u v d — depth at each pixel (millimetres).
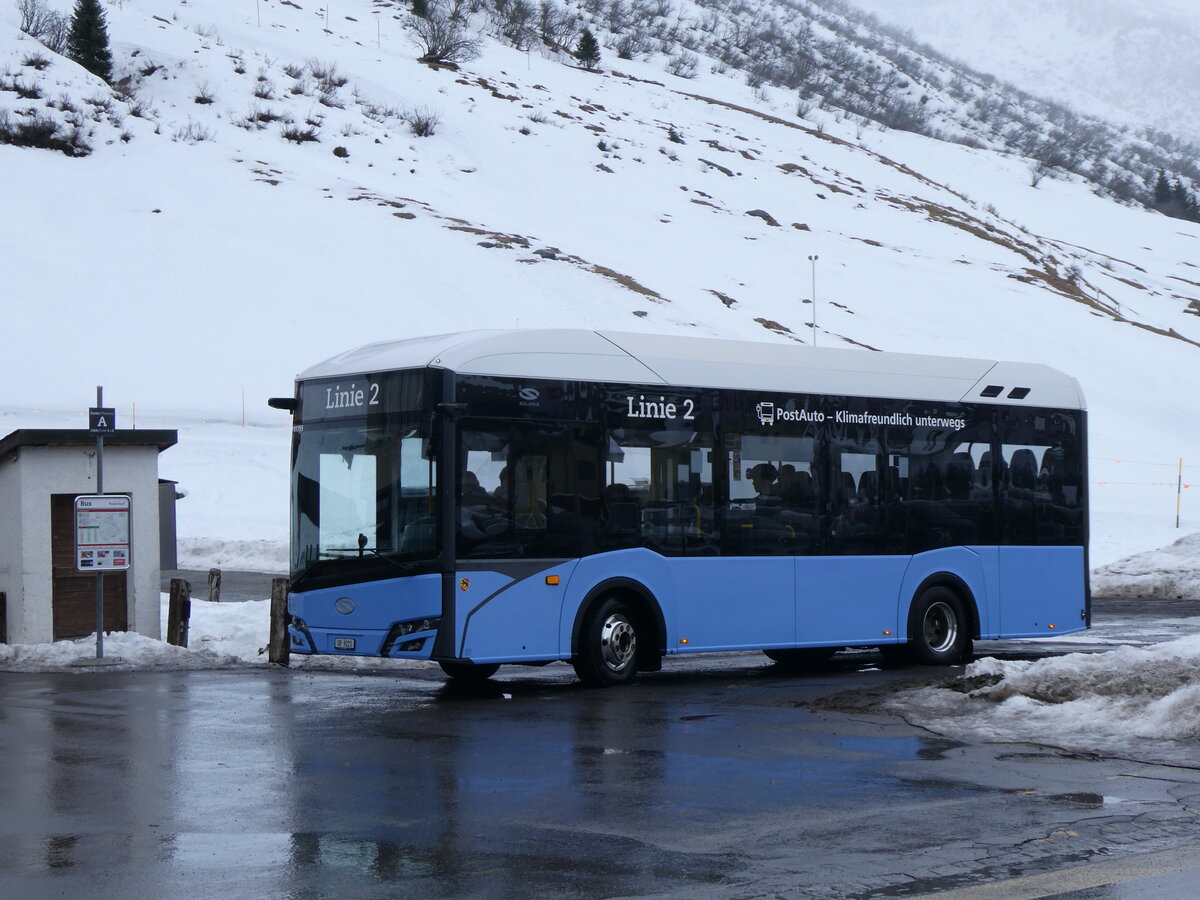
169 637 18109
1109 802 8875
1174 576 30625
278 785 9453
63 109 109500
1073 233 169500
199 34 150375
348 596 14430
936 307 103875
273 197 97062
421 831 8070
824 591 16469
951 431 17703
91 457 18312
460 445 14000
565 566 14578
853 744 11102
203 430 58406
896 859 7410
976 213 157875
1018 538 18188
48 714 12898
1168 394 90625
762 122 178750
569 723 12344
